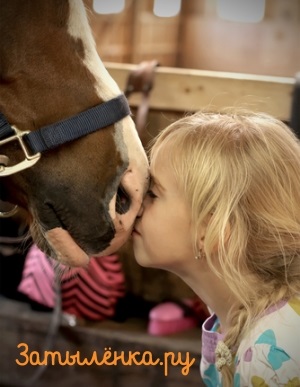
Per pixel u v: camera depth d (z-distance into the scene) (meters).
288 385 0.91
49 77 1.01
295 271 0.99
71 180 1.02
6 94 1.01
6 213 1.09
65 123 1.00
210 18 2.29
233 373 0.98
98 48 2.29
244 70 2.29
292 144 1.06
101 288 1.86
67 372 1.88
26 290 1.93
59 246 1.05
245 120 1.06
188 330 1.86
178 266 1.04
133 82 1.89
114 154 1.02
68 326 1.87
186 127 1.04
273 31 2.25
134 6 2.27
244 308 0.98
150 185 1.05
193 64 2.31
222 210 0.98
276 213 1.00
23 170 1.03
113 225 1.01
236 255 0.98
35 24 1.00
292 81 1.85
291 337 0.92
